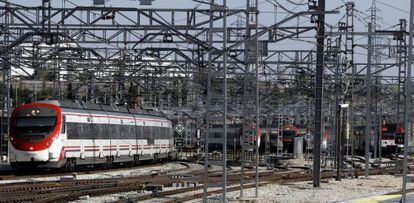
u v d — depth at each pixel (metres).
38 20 52.03
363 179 62.50
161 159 90.62
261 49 56.34
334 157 79.44
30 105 61.28
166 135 90.62
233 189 48.91
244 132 41.62
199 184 51.94
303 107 112.62
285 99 106.44
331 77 84.00
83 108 66.50
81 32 59.69
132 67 80.31
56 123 60.84
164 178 58.19
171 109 103.69
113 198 39.97
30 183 48.34
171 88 95.12
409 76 39.06
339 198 44.44
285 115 113.94
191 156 107.81
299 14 39.88
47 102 61.91
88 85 85.69
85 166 69.62
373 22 70.62
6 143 75.88
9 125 60.97
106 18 50.94
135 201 38.22
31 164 60.44
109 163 71.88
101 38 59.69
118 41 59.88
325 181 57.59
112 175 62.53
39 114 60.91
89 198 39.72
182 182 52.06
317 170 50.84
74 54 71.19
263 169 78.81
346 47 69.94
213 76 38.47
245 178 60.66
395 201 43.38
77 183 49.66
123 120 75.38
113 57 78.38
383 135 114.50
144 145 81.38
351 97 75.31
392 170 76.44
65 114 62.28
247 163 83.25
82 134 65.38
